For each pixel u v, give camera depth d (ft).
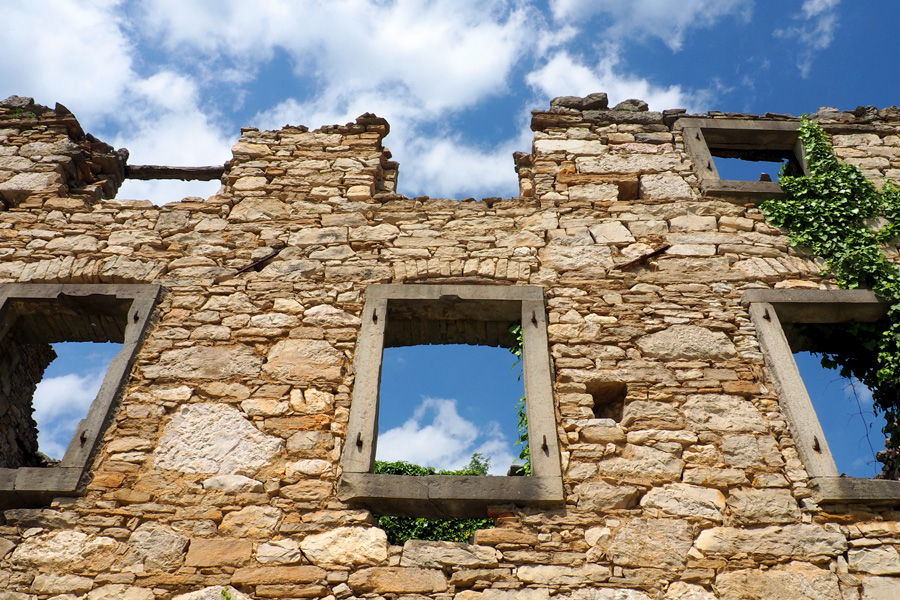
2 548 20.40
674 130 32.27
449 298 25.75
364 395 23.40
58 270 27.02
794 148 32.60
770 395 23.70
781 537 20.70
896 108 33.47
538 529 20.80
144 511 21.16
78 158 31.22
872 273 26.84
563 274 26.94
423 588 19.85
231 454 22.31
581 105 33.12
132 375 24.07
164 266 27.27
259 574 20.10
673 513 21.13
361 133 32.35
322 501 21.40
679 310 25.84
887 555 20.36
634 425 22.94
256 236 28.32
